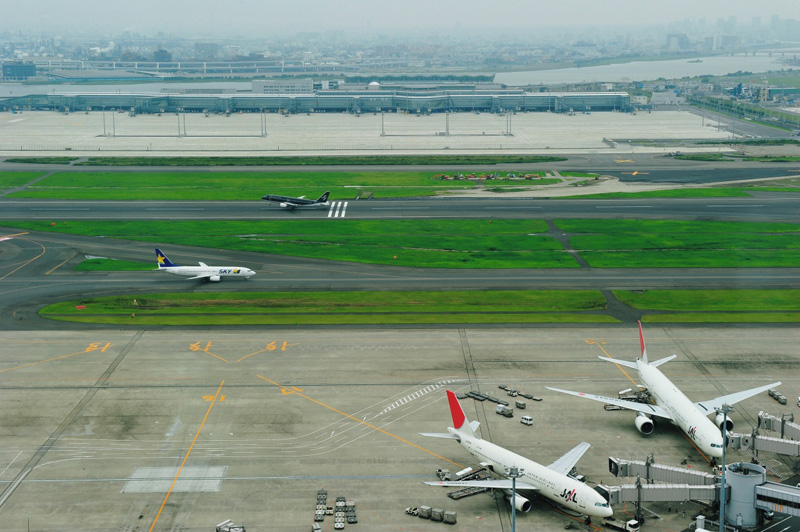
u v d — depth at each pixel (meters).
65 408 112.88
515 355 132.75
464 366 128.25
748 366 128.12
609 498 85.69
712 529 84.62
